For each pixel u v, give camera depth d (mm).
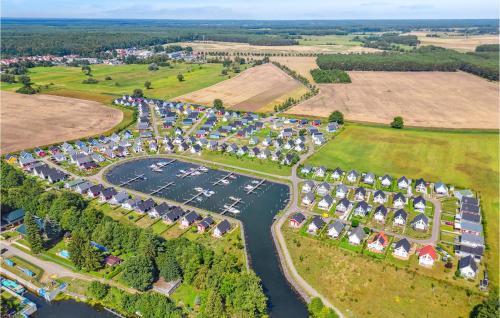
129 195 151125
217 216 135500
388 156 183625
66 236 123375
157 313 90625
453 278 102625
